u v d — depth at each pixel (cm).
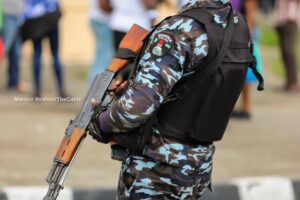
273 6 5334
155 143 740
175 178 744
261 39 3981
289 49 2447
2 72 2630
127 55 777
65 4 3041
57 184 749
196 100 736
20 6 2108
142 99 709
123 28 1755
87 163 1506
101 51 1948
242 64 759
